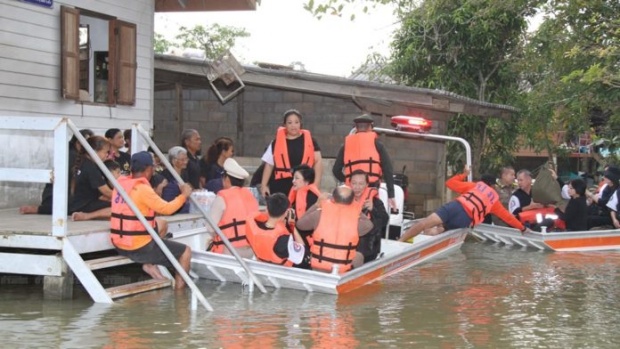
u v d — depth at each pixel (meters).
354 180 7.66
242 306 6.60
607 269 9.04
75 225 7.30
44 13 9.88
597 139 17.19
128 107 11.52
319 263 7.26
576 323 6.17
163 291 7.22
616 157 17.75
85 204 7.98
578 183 11.42
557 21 15.20
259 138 15.58
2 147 8.84
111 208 7.35
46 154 9.09
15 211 8.78
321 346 5.28
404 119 11.04
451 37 18.78
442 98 13.22
